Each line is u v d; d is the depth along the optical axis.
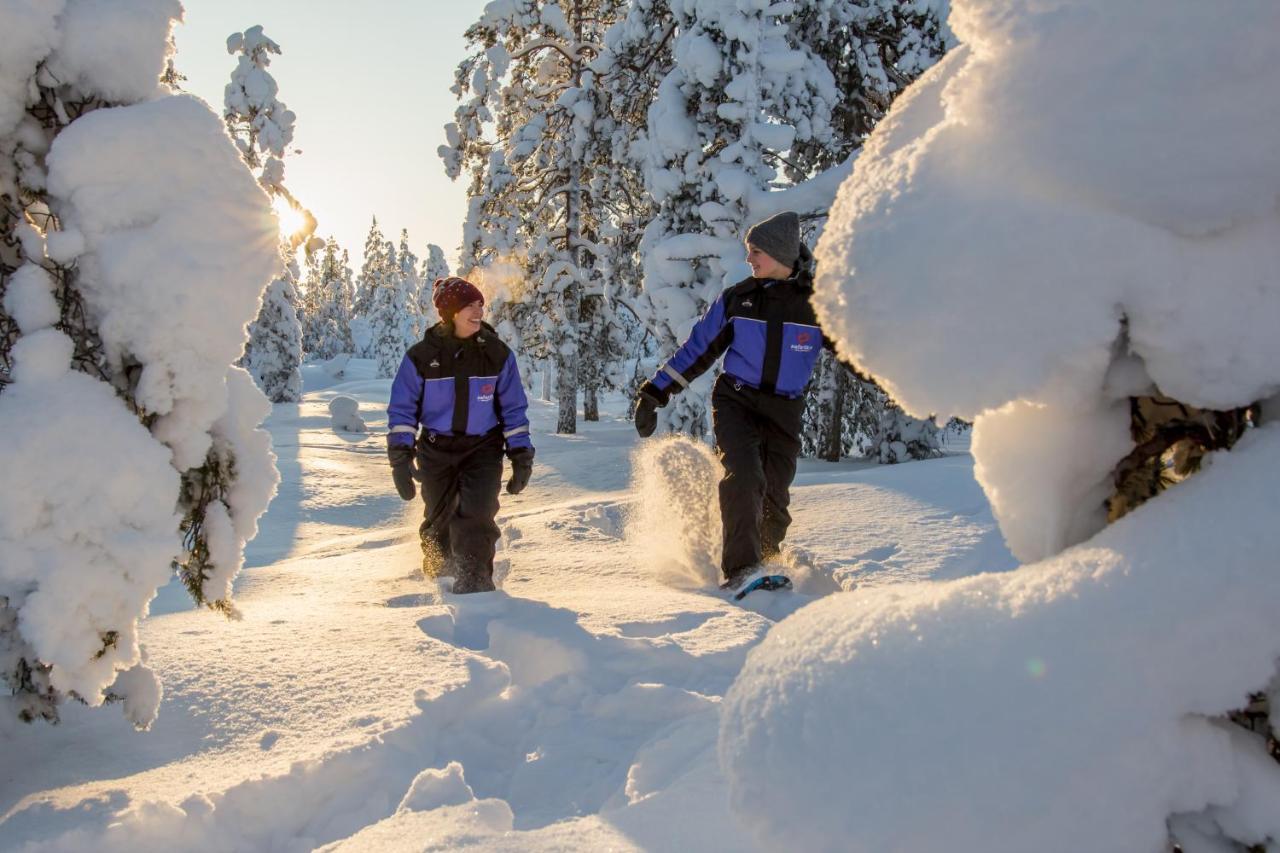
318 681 2.70
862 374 0.92
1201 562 0.80
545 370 45.62
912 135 1.03
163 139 2.19
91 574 2.02
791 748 0.85
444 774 2.03
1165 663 0.79
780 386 4.56
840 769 0.82
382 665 2.85
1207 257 0.82
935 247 0.83
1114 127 0.80
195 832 1.91
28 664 2.19
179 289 2.16
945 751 0.79
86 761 2.22
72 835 1.80
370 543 7.50
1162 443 1.00
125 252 2.14
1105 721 0.77
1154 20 0.80
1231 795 0.80
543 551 5.68
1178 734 0.79
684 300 11.64
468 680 2.71
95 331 2.22
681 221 12.25
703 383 12.70
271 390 31.66
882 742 0.81
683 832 1.64
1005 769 0.77
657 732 2.40
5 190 2.19
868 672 0.85
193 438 2.27
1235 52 0.77
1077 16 0.82
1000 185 0.85
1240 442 0.90
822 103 12.62
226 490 2.42
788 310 4.51
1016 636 0.82
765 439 4.64
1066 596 0.83
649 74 14.71
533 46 21.33
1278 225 0.83
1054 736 0.77
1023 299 0.81
